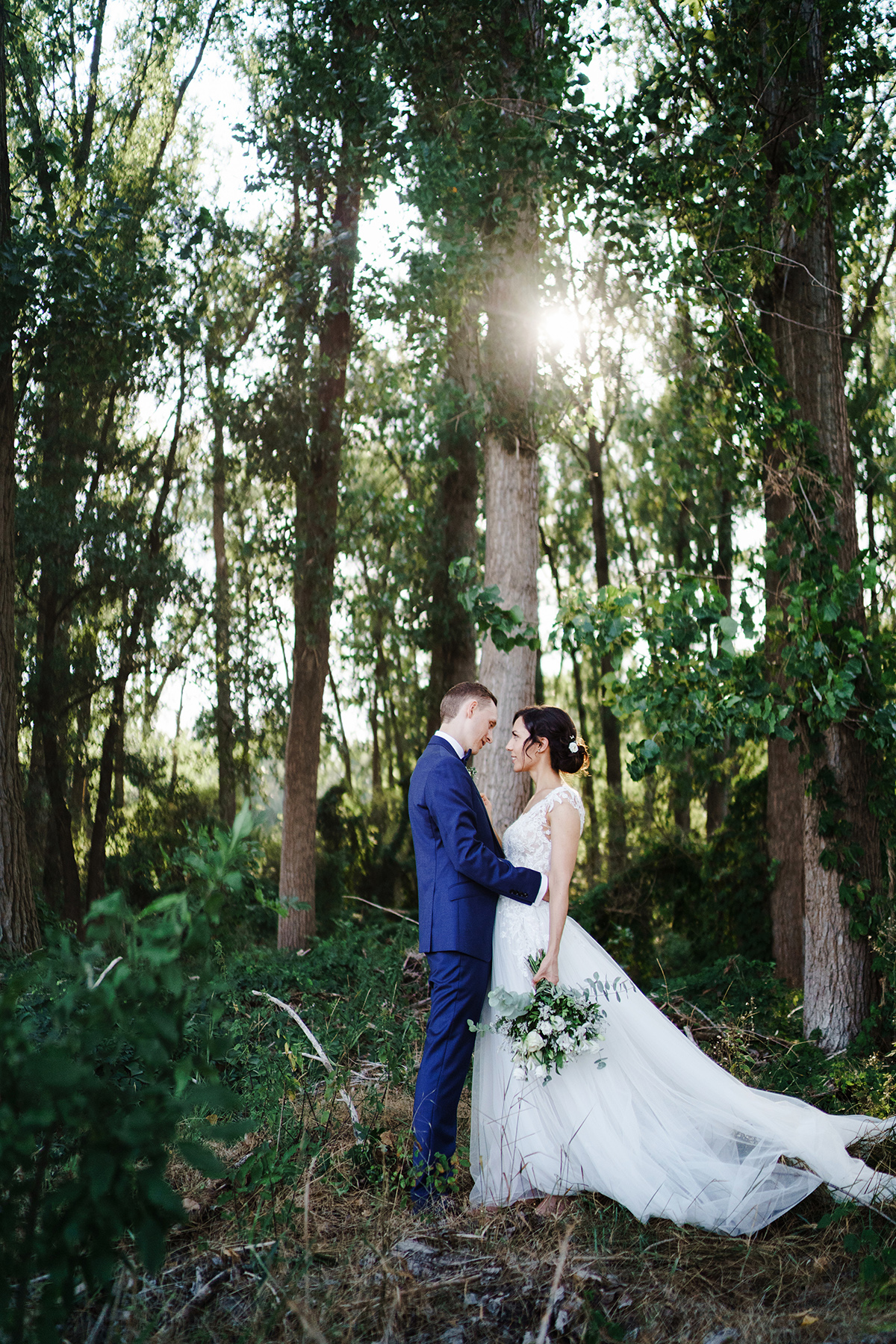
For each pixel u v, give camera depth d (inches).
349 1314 103.2
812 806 240.1
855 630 218.8
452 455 652.1
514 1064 140.7
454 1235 124.9
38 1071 74.9
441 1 314.2
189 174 725.3
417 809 154.7
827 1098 181.6
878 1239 120.1
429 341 375.9
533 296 329.1
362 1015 204.2
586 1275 112.7
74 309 392.8
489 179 309.1
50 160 425.1
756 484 280.5
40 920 374.0
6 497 376.5
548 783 157.6
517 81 297.3
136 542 663.1
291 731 583.2
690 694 219.1
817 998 237.8
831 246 270.7
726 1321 104.5
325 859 765.3
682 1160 135.5
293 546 572.7
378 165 337.4
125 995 81.8
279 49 454.0
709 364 278.1
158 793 776.9
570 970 149.3
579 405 359.6
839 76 272.5
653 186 263.6
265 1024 187.0
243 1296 106.8
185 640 709.9
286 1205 125.4
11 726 364.2
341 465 622.5
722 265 255.0
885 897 232.4
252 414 553.0
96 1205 77.9
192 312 563.8
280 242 566.6
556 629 225.9
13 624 373.7
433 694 701.9
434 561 682.8
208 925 84.3
